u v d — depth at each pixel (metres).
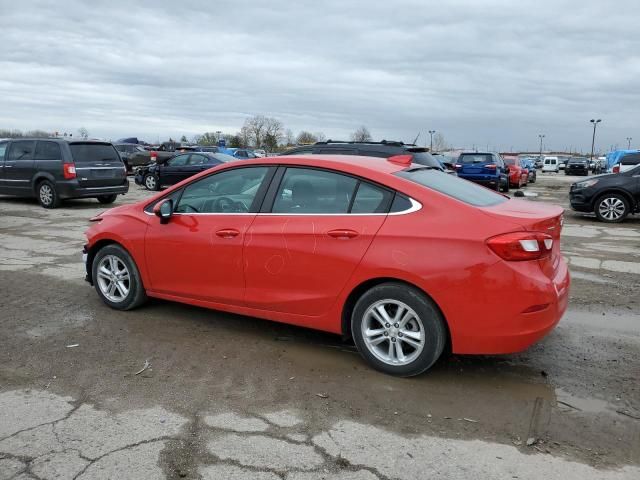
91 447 2.99
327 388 3.73
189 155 19.92
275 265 4.21
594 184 12.84
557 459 2.93
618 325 5.07
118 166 14.64
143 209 5.12
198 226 4.64
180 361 4.16
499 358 4.25
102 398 3.56
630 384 3.83
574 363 4.18
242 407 3.46
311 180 4.21
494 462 2.89
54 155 13.66
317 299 4.08
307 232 4.06
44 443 3.03
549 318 3.61
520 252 3.50
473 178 19.97
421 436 3.14
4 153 14.45
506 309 3.51
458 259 3.56
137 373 3.95
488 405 3.52
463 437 3.14
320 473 2.78
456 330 3.63
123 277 5.28
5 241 9.25
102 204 15.15
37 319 5.10
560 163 73.44
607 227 11.93
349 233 3.90
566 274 4.10
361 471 2.80
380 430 3.20
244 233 4.35
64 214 12.90
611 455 2.97
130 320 5.08
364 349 3.98
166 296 5.01
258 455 2.93
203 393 3.64
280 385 3.77
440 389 3.73
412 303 3.71
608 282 6.72
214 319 5.11
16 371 3.96
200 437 3.10
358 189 4.02
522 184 27.69
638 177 12.49
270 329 4.86
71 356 4.25
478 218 3.62
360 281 3.87
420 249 3.66
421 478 2.75
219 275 4.54
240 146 79.62
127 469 2.80
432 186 3.97
